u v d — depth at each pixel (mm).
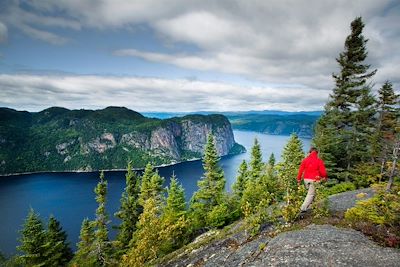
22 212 149000
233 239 14484
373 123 29719
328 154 29656
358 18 27734
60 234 48094
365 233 11344
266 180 37719
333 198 18766
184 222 28297
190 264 13867
